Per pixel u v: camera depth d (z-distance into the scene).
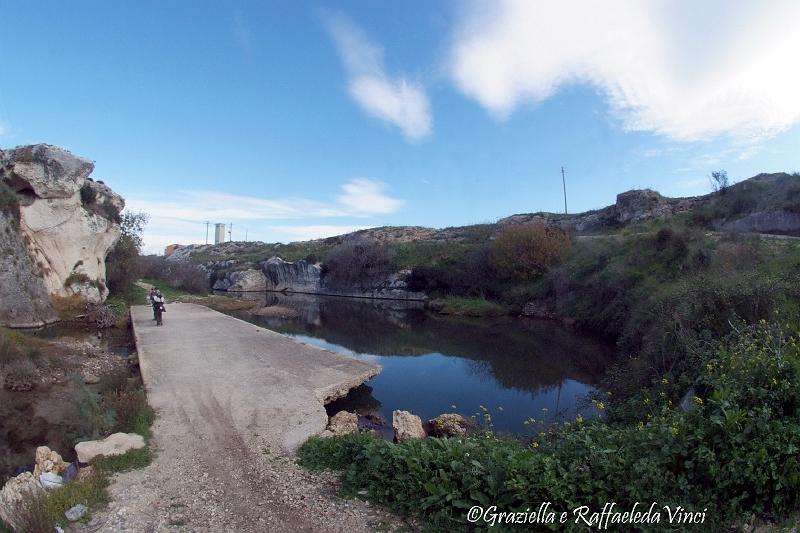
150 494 4.91
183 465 5.69
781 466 3.73
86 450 5.77
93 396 9.08
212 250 99.31
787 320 7.23
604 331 20.17
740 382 4.77
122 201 28.44
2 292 19.03
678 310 9.40
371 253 50.94
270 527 4.25
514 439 6.93
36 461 6.06
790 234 22.02
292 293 57.00
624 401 8.64
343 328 25.36
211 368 11.10
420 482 4.44
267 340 15.57
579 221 47.66
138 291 33.62
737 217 25.55
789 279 8.84
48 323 20.77
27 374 10.96
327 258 56.50
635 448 4.14
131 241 31.73
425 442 5.36
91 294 23.83
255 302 42.28
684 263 17.69
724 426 4.00
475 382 13.57
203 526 4.29
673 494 3.82
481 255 36.44
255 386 9.51
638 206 41.03
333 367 11.63
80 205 23.81
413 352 18.34
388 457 4.89
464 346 19.53
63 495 4.65
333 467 5.55
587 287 24.09
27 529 4.04
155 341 15.11
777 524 3.58
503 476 4.20
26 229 21.23
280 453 6.10
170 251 113.25
